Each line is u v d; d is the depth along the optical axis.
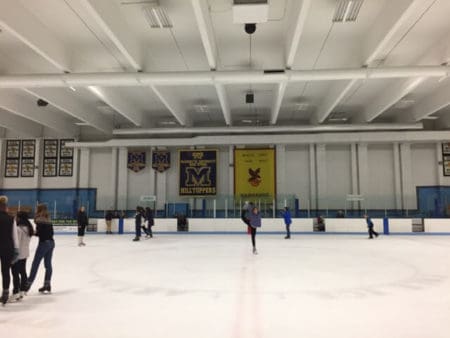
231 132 19.78
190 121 19.44
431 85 14.38
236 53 11.11
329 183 20.25
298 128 17.97
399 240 14.01
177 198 20.64
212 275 6.64
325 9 8.63
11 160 21.53
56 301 4.77
